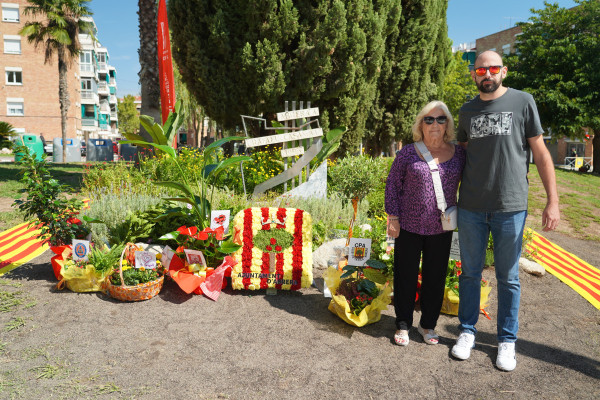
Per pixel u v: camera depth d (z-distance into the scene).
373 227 5.59
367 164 8.26
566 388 2.76
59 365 2.75
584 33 20.78
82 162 23.97
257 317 3.61
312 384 2.68
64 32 23.20
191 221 4.74
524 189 2.92
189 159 9.90
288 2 10.27
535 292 4.67
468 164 3.02
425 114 3.05
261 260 4.06
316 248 5.27
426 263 3.19
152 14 12.56
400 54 14.27
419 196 3.04
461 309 3.23
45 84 31.97
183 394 2.52
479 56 2.89
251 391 2.58
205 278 3.91
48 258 4.93
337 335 3.35
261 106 11.36
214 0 10.66
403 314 3.25
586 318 4.02
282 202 6.54
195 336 3.23
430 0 14.13
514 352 3.03
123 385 2.58
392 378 2.79
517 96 2.86
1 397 2.39
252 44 10.75
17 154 4.22
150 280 3.90
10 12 30.48
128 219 4.82
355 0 10.77
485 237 3.08
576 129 20.31
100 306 3.65
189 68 11.46
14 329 3.19
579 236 8.41
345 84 11.13
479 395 2.65
